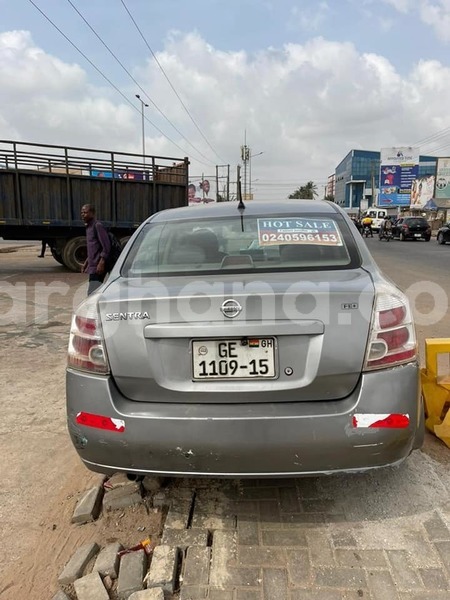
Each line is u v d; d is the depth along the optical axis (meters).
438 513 2.41
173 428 2.04
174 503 2.55
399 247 23.20
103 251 6.77
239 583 2.01
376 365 2.04
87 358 2.17
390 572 2.04
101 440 2.12
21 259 17.12
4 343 5.67
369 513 2.42
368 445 2.01
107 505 2.56
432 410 3.24
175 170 13.80
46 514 2.54
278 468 2.04
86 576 2.07
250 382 2.06
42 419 3.62
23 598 2.02
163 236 2.91
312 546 2.20
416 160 62.59
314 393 2.05
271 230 2.81
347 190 98.50
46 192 11.84
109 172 12.62
